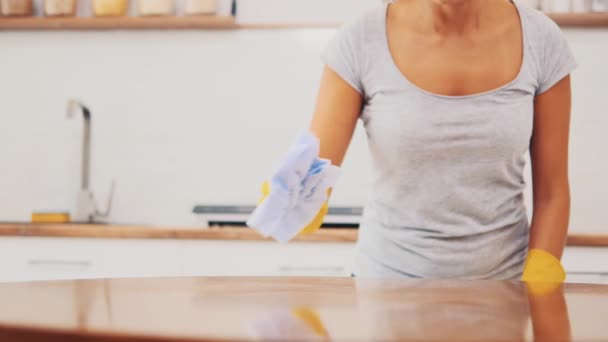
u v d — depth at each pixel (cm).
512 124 122
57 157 290
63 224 241
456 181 122
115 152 288
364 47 128
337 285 94
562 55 128
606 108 273
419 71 124
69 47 290
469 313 65
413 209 125
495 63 124
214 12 273
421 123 122
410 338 50
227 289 86
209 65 287
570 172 273
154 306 67
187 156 286
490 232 124
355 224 238
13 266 231
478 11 125
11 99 291
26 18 278
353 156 279
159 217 285
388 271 127
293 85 285
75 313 61
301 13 283
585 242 217
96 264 228
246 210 243
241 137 285
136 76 288
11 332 52
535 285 98
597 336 53
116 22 276
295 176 99
